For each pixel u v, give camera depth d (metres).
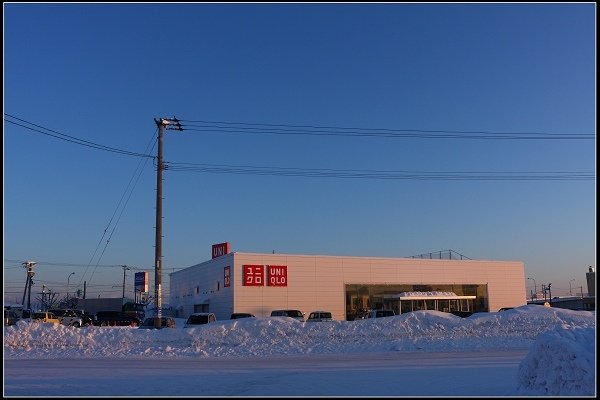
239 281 46.94
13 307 58.44
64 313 58.41
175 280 66.62
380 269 52.28
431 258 55.94
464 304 55.44
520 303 57.91
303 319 41.31
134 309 75.75
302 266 49.28
